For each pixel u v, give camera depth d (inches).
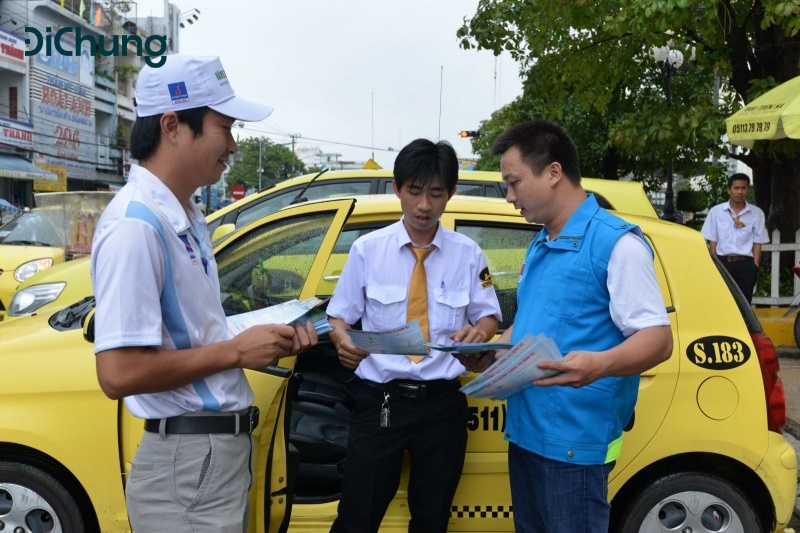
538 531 96.1
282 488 107.3
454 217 129.3
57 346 118.9
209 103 76.5
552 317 89.7
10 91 1104.2
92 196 372.5
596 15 362.6
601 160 758.5
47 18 1212.5
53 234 366.3
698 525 120.6
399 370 106.7
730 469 123.7
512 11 394.0
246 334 76.4
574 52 400.8
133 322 70.0
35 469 116.1
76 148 1266.0
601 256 87.4
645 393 119.4
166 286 74.3
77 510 117.0
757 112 274.1
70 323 125.6
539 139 91.1
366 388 109.4
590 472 90.0
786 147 341.4
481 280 112.0
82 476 114.5
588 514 90.7
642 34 330.3
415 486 110.3
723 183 610.5
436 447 108.0
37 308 231.5
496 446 120.3
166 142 76.9
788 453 121.4
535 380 82.5
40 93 1144.8
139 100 77.1
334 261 144.2
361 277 110.7
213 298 79.7
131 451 114.3
